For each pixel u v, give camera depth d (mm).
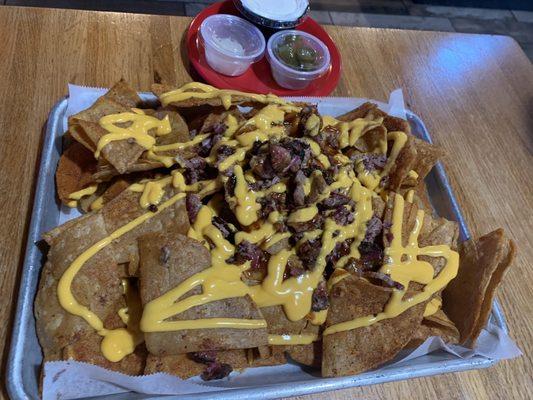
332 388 252
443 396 286
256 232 274
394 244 287
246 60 400
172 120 314
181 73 398
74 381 225
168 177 290
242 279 262
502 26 735
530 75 498
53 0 536
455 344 286
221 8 443
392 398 279
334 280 272
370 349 263
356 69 447
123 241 261
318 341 272
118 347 245
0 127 323
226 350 253
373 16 679
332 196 288
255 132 299
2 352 248
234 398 234
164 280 246
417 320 274
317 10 656
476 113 450
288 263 272
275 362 265
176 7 579
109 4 556
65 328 238
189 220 275
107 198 290
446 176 371
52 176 293
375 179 317
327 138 321
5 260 275
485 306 282
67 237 252
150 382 231
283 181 287
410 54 477
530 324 330
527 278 353
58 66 365
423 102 443
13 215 292
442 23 710
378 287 267
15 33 371
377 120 334
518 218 387
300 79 409
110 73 376
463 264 307
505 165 419
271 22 427
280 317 264
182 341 238
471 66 487
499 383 298
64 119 316
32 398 220
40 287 245
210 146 307
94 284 249
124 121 295
